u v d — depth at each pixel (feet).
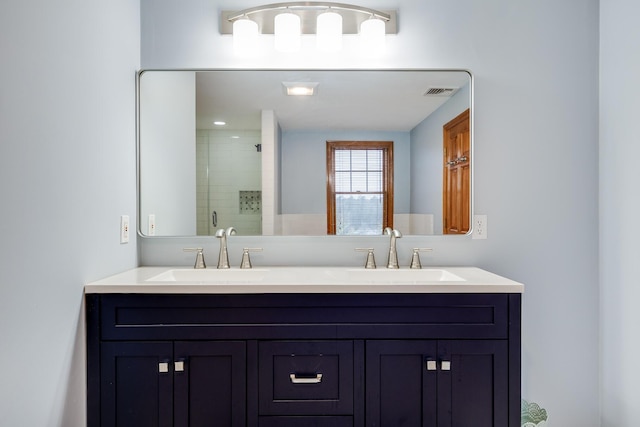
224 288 4.36
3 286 3.19
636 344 5.27
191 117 5.95
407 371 4.43
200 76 5.95
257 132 6.03
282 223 6.02
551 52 5.92
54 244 3.83
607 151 5.75
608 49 5.73
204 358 4.39
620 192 5.52
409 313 4.42
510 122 5.94
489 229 5.96
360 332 4.41
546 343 5.96
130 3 5.53
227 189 6.04
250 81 5.98
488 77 5.94
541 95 5.93
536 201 5.94
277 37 5.67
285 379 4.42
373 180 6.11
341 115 6.07
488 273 5.30
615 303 5.62
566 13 5.92
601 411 5.90
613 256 5.65
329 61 5.96
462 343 4.42
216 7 5.93
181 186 5.95
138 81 5.81
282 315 4.41
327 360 4.42
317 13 5.92
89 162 4.46
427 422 4.41
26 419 3.47
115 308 4.37
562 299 5.95
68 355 4.06
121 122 5.27
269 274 5.25
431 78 5.98
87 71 4.40
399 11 5.96
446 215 6.00
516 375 4.42
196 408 4.39
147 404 4.37
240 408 4.39
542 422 5.47
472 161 5.95
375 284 4.41
